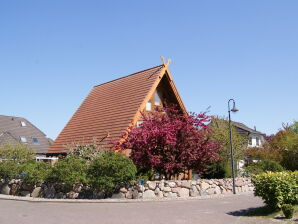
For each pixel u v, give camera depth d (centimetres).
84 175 1689
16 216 1191
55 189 1756
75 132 2611
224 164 2341
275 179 1188
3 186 1975
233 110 2086
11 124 4834
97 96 2961
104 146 2120
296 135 3034
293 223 1001
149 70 2619
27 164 1972
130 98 2423
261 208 1282
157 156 1781
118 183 1677
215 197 1767
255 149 3466
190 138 1856
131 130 1912
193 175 2548
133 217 1160
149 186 1678
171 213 1240
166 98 2580
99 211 1288
